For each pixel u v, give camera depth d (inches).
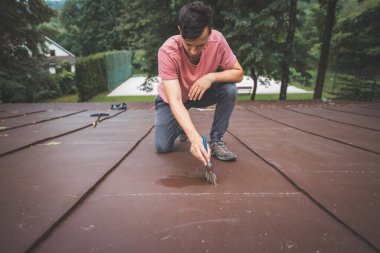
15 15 379.2
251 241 41.1
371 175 68.6
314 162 78.8
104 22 1360.7
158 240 41.4
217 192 58.6
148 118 171.0
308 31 665.0
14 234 41.9
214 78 76.3
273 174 70.1
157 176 68.2
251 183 63.8
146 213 49.6
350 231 44.1
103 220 47.3
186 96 84.7
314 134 119.4
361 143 101.7
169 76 72.3
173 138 87.6
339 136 115.0
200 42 63.4
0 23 380.5
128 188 60.9
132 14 424.8
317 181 63.9
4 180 64.5
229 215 48.8
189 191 59.0
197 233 43.2
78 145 99.3
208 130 128.3
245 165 77.2
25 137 111.4
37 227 43.8
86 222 46.7
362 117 173.6
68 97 663.8
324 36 331.6
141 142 105.7
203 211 50.3
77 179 64.6
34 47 434.0
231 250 39.0
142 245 40.3
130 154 88.1
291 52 329.1
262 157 83.6
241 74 81.2
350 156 85.4
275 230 44.1
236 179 66.2
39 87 442.9
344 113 193.3
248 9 309.0
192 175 68.7
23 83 411.8
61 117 176.4
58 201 53.0
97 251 39.0
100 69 667.4
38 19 426.0
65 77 699.4
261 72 343.6
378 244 39.8
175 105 69.2
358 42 430.0
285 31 335.0
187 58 74.5
